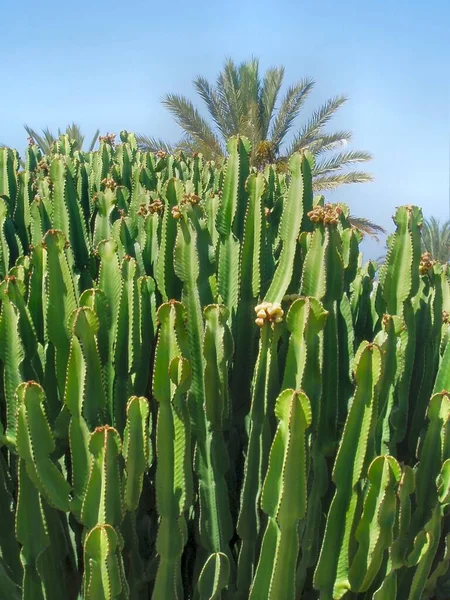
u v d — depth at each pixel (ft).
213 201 11.64
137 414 8.35
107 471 7.95
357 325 11.35
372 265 13.00
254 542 9.04
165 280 10.56
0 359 9.79
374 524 8.46
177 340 8.75
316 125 65.00
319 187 63.87
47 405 9.71
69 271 9.59
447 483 9.10
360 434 8.54
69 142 20.75
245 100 64.95
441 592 10.55
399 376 10.09
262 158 62.34
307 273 9.60
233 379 10.28
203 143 64.85
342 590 8.66
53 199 12.41
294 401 7.88
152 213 12.25
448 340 10.99
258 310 8.83
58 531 9.01
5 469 9.84
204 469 9.11
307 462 8.91
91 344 8.84
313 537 9.12
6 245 12.50
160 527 8.46
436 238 77.46
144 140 62.90
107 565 7.73
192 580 9.61
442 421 9.33
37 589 8.77
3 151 15.14
